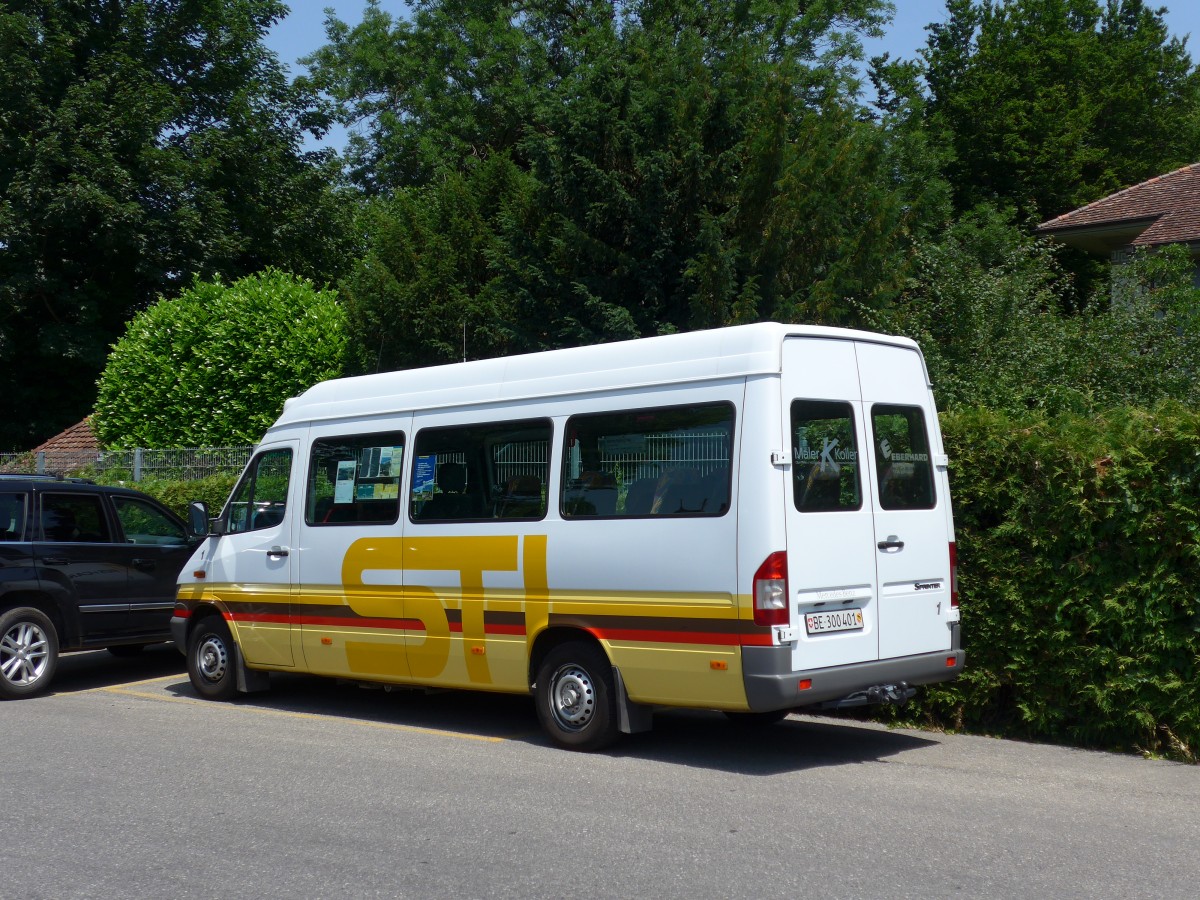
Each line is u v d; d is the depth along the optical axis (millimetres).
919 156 22438
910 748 8234
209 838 6086
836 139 17578
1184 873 5422
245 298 19875
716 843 5910
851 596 7422
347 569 9359
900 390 8023
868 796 6848
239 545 10234
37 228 28562
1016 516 8320
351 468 9516
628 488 7746
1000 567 8422
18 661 10555
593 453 7969
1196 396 11992
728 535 7164
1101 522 7992
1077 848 5805
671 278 16297
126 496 11734
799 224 16250
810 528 7207
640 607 7594
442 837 6062
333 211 33250
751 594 7023
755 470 7113
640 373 7805
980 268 13195
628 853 5762
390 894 5211
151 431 19859
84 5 30625
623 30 27219
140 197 29516
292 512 9859
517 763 7770
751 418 7184
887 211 16391
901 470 7910
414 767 7676
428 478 8945
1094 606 8008
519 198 18375
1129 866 5520
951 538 8180
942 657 7938
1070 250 27922
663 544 7469
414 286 19406
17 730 9031
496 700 10477
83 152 27953
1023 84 33625
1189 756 7719
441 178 27875
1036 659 8328
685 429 7504
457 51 32562
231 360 19609
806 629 7145
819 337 7520
